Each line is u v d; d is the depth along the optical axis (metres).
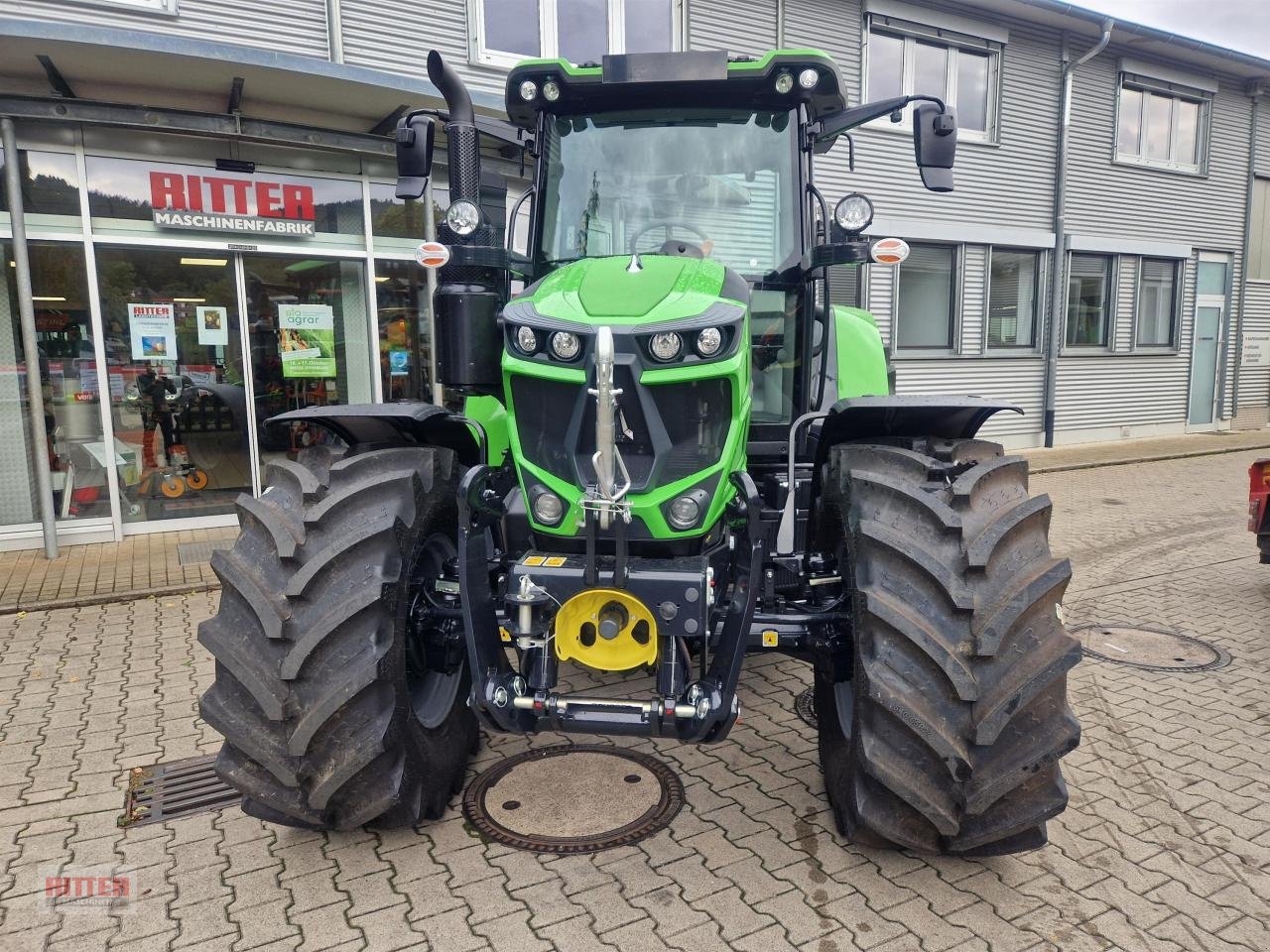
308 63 6.50
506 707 2.76
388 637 2.75
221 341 7.83
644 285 2.88
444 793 3.23
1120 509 9.38
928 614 2.58
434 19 8.99
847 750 2.93
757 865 2.92
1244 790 3.43
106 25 7.46
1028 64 12.93
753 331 3.69
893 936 2.56
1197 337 15.73
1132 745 3.83
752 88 3.65
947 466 2.84
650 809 3.26
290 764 2.64
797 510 3.55
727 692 2.68
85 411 7.39
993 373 13.37
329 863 2.95
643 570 2.67
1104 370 14.61
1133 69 13.93
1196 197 15.18
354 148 7.79
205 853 3.02
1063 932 2.58
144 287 7.48
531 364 2.80
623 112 3.77
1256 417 17.17
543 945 2.53
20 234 6.70
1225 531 8.30
